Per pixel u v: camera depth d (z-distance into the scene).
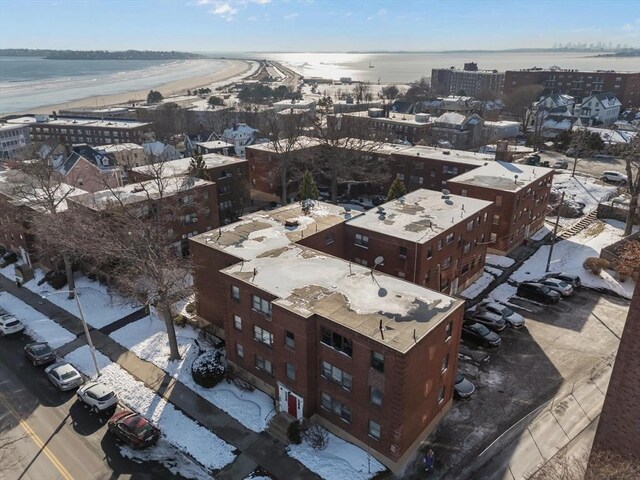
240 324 35.16
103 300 49.16
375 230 44.38
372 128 119.44
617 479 22.06
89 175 88.75
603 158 105.19
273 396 34.66
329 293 31.80
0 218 60.31
